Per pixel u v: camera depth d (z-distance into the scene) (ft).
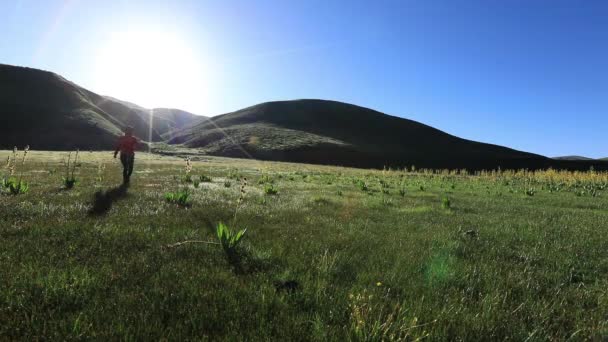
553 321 13.64
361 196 54.65
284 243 22.21
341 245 22.47
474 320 12.90
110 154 217.77
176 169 108.68
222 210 33.30
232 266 17.11
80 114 518.78
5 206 28.48
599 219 38.93
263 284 14.83
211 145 440.04
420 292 15.49
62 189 43.14
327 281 15.67
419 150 500.74
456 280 17.17
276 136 448.24
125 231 22.12
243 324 11.80
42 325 10.96
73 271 14.57
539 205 53.06
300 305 13.52
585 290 16.98
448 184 96.53
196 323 11.60
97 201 34.47
